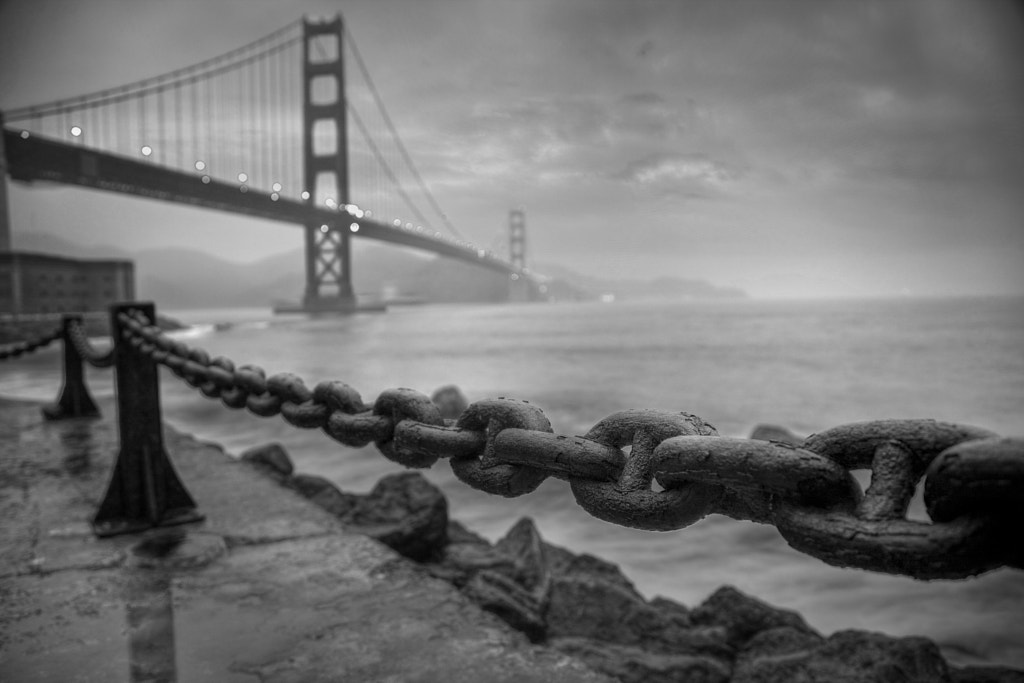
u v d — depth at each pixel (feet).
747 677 9.03
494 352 169.99
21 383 92.43
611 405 86.43
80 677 6.26
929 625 17.02
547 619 10.65
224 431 48.96
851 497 2.63
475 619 7.22
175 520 10.34
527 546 12.85
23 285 175.01
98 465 14.76
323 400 6.14
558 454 3.59
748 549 22.52
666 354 168.04
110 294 192.34
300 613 7.43
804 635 10.16
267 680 6.14
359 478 33.19
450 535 14.38
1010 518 2.23
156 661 6.51
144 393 10.46
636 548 22.80
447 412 41.88
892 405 92.43
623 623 10.47
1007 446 2.19
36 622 7.34
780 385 111.45
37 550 9.39
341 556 9.05
